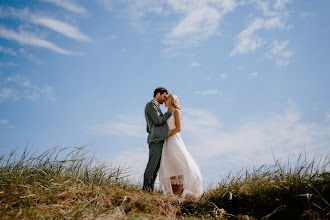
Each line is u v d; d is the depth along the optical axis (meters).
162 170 4.41
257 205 3.36
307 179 3.34
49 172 3.75
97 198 3.27
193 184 4.18
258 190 3.46
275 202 3.28
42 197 3.13
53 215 2.74
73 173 3.84
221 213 3.38
